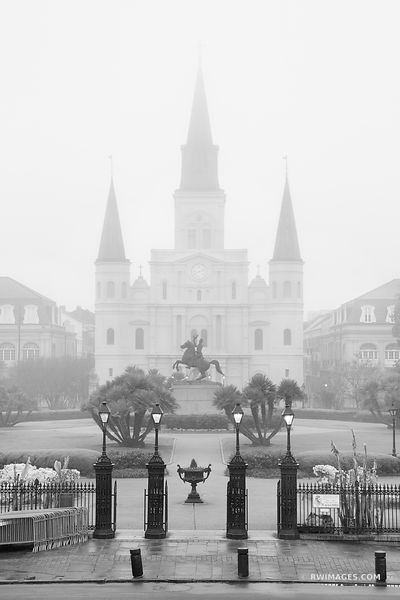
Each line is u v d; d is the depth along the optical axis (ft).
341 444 192.03
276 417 214.69
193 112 451.94
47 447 182.70
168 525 106.63
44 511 96.22
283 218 434.30
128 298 433.48
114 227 437.58
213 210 444.14
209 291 432.25
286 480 97.76
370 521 99.81
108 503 98.07
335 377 399.44
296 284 430.61
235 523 97.25
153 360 427.33
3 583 79.20
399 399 234.79
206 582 79.66
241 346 429.79
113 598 73.56
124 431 181.47
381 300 467.52
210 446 192.54
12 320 470.80
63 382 393.91
